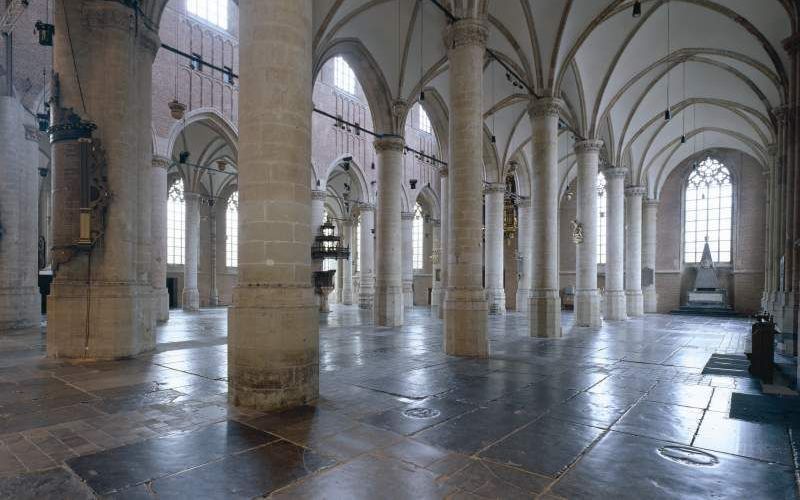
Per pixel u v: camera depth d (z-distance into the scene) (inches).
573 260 1496.1
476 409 292.7
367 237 1357.0
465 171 511.5
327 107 1242.6
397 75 812.6
